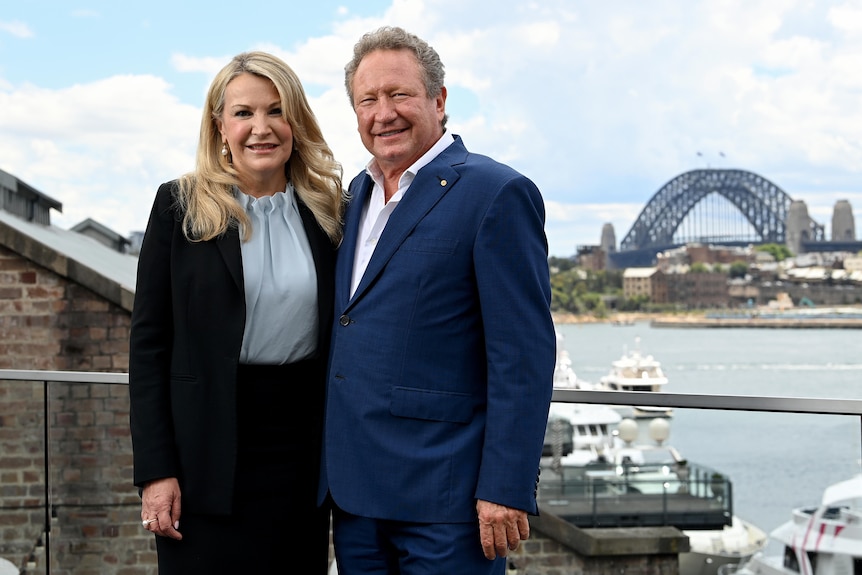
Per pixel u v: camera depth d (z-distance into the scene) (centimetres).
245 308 177
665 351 6419
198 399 176
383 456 172
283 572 184
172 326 181
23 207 1314
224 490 175
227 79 184
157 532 177
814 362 6097
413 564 174
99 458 262
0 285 906
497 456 166
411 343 171
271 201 186
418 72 178
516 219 169
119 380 260
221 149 189
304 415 185
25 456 265
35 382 264
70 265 901
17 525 266
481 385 177
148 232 182
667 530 238
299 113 189
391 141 178
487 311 169
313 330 184
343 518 181
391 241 175
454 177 175
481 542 169
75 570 264
